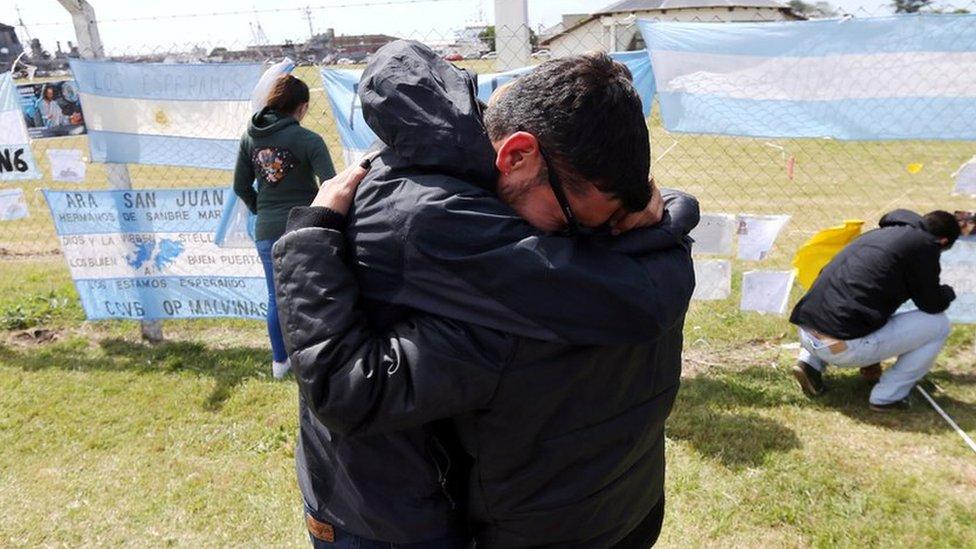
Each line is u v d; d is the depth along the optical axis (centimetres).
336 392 107
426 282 106
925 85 364
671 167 975
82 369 438
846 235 414
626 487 127
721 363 429
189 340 485
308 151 373
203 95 430
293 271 110
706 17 1695
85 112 442
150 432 365
